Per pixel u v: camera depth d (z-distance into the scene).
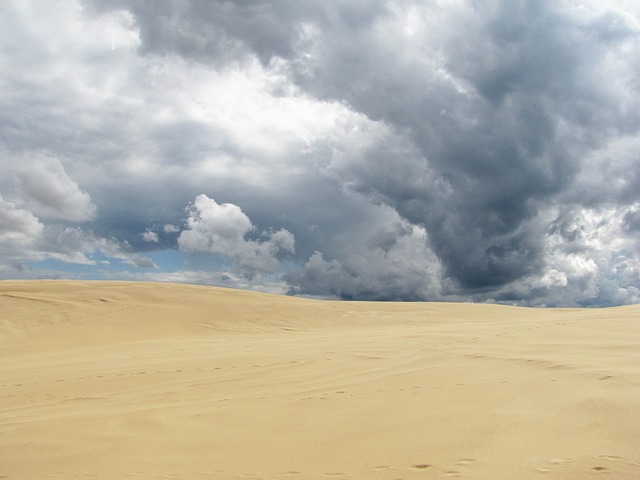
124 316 22.81
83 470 4.84
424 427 5.45
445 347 11.77
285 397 7.67
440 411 6.05
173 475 4.57
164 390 9.17
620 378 6.82
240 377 9.96
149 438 5.79
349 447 5.00
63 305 23.89
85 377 10.84
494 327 16.14
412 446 4.88
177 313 23.89
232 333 21.42
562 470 4.03
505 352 10.30
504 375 8.02
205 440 5.59
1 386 10.37
